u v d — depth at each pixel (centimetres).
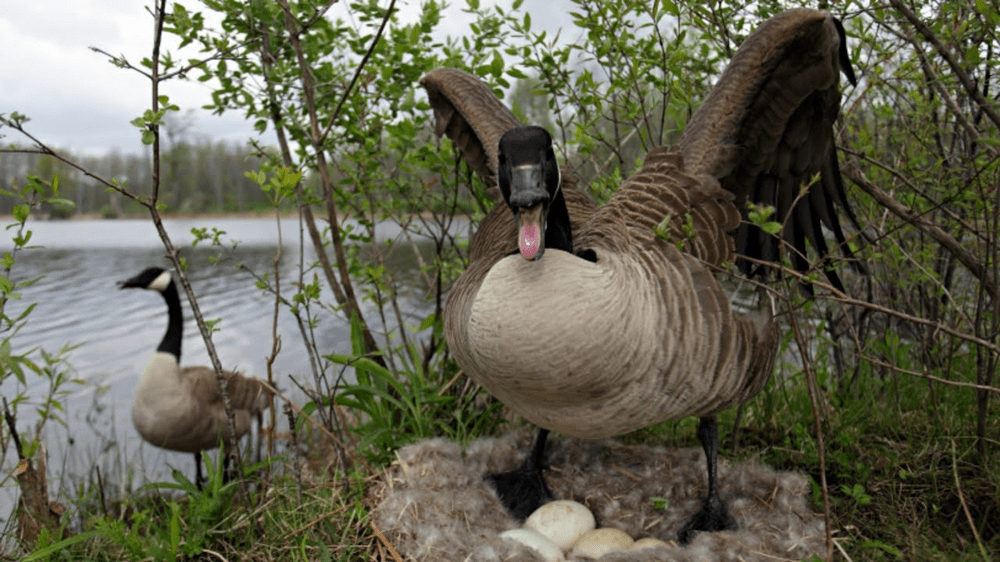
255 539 103
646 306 85
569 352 82
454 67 130
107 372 244
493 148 113
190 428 165
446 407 132
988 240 101
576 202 116
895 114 125
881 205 117
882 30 113
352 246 140
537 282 83
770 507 101
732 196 98
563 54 120
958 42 99
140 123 90
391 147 132
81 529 135
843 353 134
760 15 113
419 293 248
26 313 90
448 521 100
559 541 100
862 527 97
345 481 107
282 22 121
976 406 112
